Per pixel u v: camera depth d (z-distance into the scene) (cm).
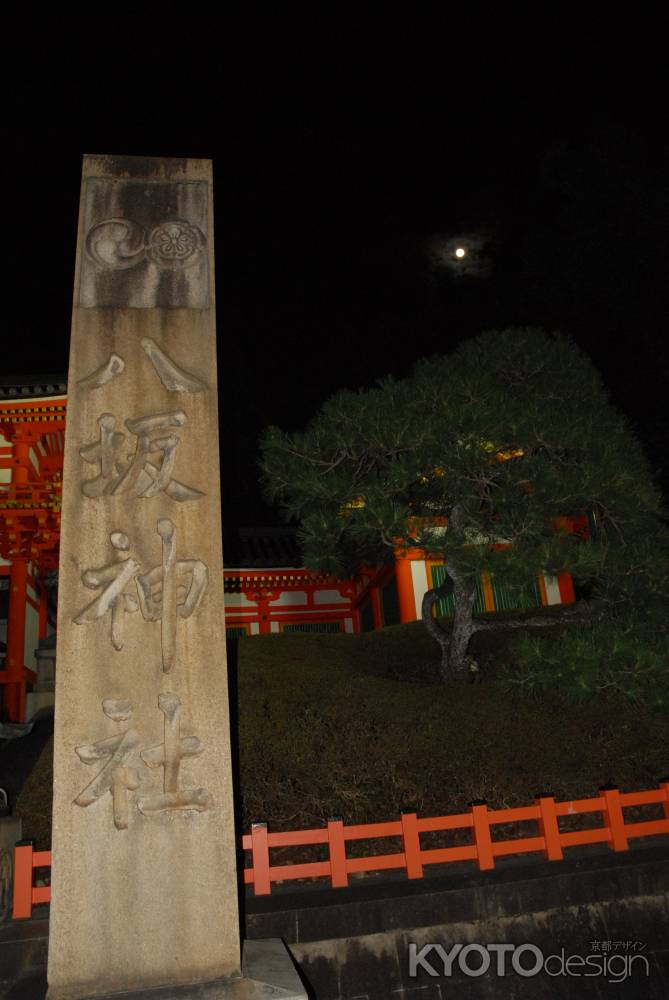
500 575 875
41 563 2222
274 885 678
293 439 1013
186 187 526
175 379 475
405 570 1992
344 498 959
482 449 926
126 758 405
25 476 2159
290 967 416
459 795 807
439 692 1029
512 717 941
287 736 906
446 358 1147
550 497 905
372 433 945
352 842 748
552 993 614
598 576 957
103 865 389
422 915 631
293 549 2445
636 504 921
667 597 902
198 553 444
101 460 453
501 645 1267
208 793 406
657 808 817
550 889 655
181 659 424
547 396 1071
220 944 386
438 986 607
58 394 2144
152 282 497
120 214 512
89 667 416
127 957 378
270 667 1161
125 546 438
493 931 634
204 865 396
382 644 1391
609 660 838
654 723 939
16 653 1964
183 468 459
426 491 1051
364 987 600
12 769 1320
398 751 868
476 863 682
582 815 795
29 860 612
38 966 573
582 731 922
